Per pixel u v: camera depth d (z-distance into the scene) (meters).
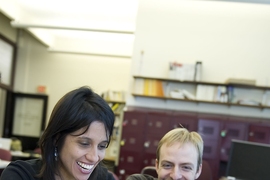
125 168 3.74
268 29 4.05
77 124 0.96
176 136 1.23
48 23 5.47
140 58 4.20
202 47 4.13
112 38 5.98
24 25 4.76
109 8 4.59
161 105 4.16
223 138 3.63
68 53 6.20
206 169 2.43
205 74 4.09
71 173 1.01
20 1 4.66
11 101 6.07
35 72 6.31
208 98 3.90
